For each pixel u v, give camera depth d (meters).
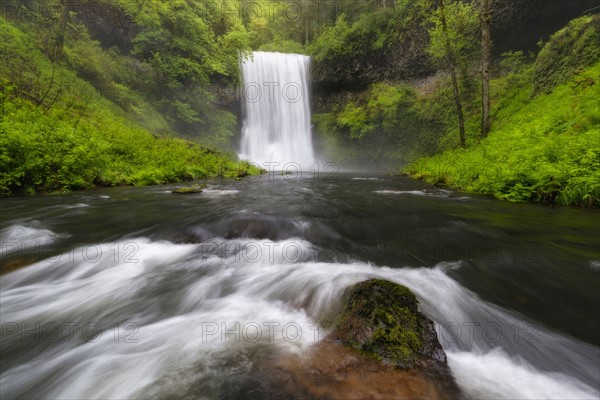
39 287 3.40
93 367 2.20
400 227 5.12
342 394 1.75
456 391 1.85
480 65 20.20
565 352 2.29
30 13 15.80
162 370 2.10
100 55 18.41
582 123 8.10
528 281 3.24
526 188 7.43
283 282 3.34
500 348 2.35
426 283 3.17
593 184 6.18
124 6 19.69
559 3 16.73
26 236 4.67
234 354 2.23
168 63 20.86
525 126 10.35
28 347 2.44
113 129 12.68
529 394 1.91
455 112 20.33
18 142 7.81
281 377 1.93
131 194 8.82
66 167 8.88
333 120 33.06
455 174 11.14
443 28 15.83
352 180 14.86
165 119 20.53
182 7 21.28
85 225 5.26
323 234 4.82
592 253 3.87
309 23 41.97
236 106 29.64
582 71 11.23
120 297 3.20
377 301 2.29
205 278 3.56
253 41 40.50
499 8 18.66
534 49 18.94
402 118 25.23
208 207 6.85
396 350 2.03
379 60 28.77
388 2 30.78
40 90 12.03
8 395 1.99
